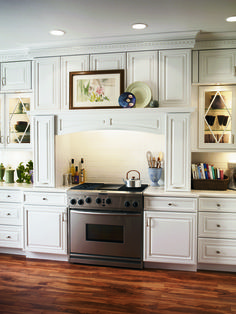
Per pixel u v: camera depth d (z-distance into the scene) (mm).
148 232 3254
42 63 3656
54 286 2879
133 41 3367
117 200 3279
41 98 3674
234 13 2758
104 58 3484
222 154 3707
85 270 3262
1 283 2945
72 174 3961
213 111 3383
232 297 2670
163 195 3211
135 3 2543
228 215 3150
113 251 3332
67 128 3553
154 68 3357
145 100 3377
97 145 4027
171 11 2707
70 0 2479
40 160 3625
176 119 3232
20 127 3906
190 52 3264
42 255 3631
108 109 3369
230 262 3158
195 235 3172
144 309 2475
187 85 3285
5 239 3723
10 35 3301
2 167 4148
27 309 2471
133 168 3928
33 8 2621
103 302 2582
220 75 3293
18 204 3672
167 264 3303
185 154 3242
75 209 3428
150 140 3871
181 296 2688
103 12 2717
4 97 3938
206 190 3373
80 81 3539
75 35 3316
